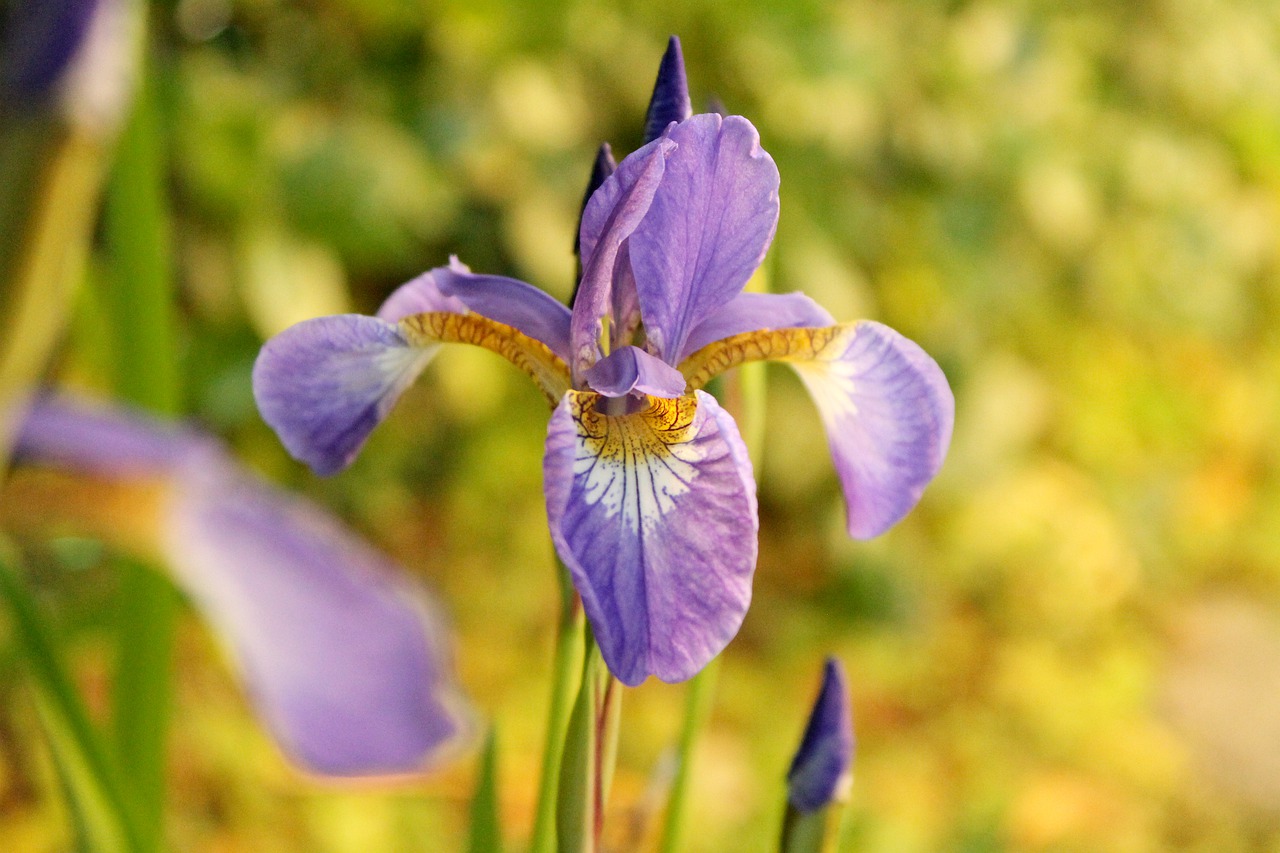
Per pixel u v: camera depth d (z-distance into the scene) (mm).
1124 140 1517
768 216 422
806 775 437
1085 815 1002
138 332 457
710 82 1124
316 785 791
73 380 608
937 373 424
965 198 1284
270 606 289
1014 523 1259
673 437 421
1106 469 1422
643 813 466
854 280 1168
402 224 1008
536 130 1022
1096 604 1259
